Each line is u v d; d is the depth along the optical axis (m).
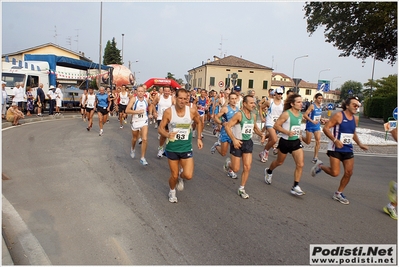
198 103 14.08
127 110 7.36
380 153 11.42
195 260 3.51
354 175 7.76
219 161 8.45
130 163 7.75
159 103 8.91
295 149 5.73
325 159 9.66
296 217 4.80
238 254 3.66
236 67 59.53
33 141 10.23
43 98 17.97
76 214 4.61
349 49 26.23
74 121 17.45
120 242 3.85
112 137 11.87
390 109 30.31
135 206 4.96
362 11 22.38
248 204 5.27
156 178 6.51
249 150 5.59
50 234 4.01
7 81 18.62
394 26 21.22
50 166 7.20
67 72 25.97
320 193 6.07
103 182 6.13
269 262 3.52
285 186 6.39
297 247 3.88
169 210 4.86
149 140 11.54
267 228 4.36
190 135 5.02
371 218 4.91
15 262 3.40
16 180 6.10
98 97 12.10
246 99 5.47
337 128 5.37
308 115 8.78
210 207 5.05
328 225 4.56
